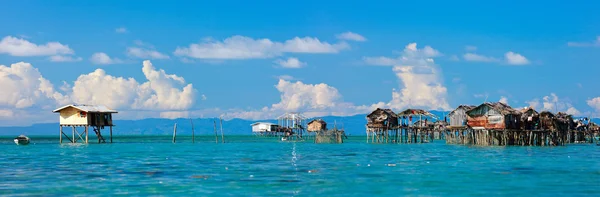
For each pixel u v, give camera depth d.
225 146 111.81
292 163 61.50
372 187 41.59
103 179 46.31
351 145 112.19
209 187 41.62
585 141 129.00
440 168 54.69
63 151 88.44
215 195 38.09
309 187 41.56
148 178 46.91
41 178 47.03
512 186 41.94
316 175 48.91
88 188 41.25
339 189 40.62
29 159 68.94
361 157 71.50
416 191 39.78
